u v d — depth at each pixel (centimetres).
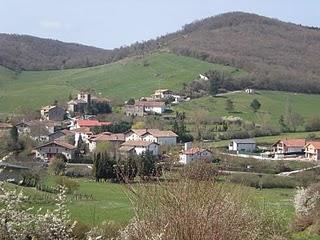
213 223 721
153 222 726
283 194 3009
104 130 8788
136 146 6912
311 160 6091
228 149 6419
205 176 759
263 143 7112
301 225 1991
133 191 746
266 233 1251
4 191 688
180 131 7531
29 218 681
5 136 5166
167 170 774
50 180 4066
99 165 5006
